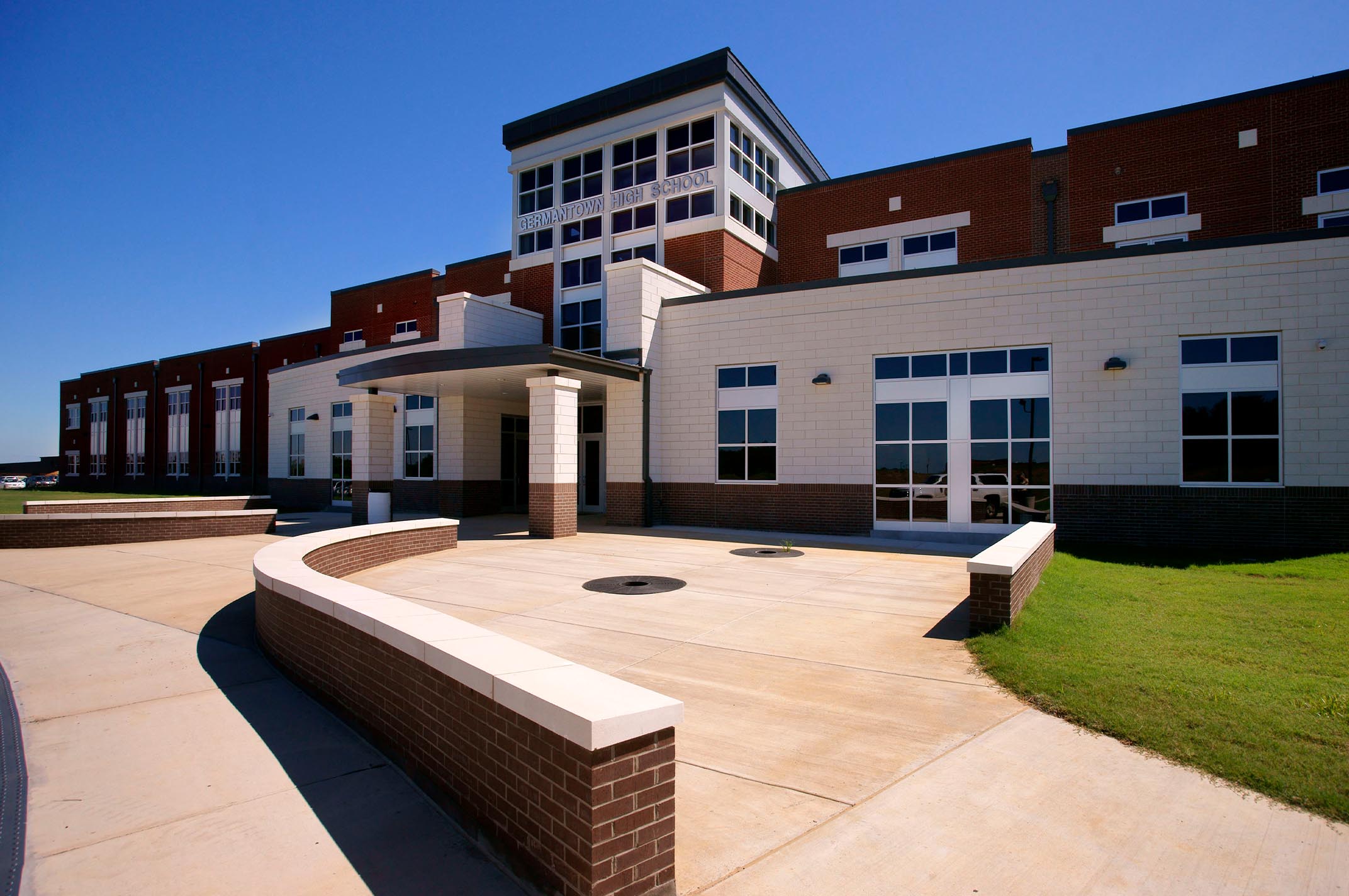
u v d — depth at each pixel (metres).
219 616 8.96
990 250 21.14
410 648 4.37
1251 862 3.49
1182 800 4.08
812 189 23.91
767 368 18.27
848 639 7.47
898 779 4.37
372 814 3.99
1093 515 14.92
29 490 49.31
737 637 7.57
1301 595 9.27
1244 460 13.99
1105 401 14.92
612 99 24.14
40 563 13.42
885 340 16.86
